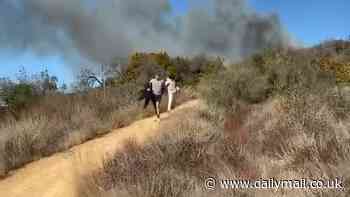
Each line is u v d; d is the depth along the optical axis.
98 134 14.20
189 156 8.25
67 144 12.59
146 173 7.47
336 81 15.02
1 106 15.92
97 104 17.28
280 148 8.85
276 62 17.28
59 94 17.69
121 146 10.52
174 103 21.28
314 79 14.77
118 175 7.63
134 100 19.80
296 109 10.42
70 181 8.84
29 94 16.30
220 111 14.87
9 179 10.16
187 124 11.24
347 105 10.83
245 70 17.58
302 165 7.52
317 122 9.23
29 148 11.84
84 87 19.27
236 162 8.16
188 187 6.82
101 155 10.52
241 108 15.54
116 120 15.93
